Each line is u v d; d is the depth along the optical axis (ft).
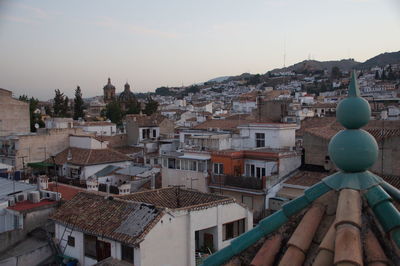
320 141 126.72
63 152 191.93
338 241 14.74
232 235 90.84
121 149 230.48
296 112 241.55
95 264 73.46
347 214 15.48
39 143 190.39
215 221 85.40
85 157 178.70
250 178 122.01
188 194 98.73
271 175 123.03
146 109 427.74
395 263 15.14
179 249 78.23
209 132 180.86
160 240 74.74
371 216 16.06
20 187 105.81
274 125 143.23
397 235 15.35
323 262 14.94
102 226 79.71
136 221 77.56
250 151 132.36
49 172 184.65
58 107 399.03
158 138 228.84
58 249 86.22
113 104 431.02
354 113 16.97
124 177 165.58
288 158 126.52
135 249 72.23
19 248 86.53
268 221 17.92
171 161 149.48
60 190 113.91
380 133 112.27
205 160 137.90
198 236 89.04
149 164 185.68
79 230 81.71
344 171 17.47
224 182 128.57
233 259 18.11
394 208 15.84
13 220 92.58
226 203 88.07
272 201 118.93
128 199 93.45
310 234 16.39
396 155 107.55
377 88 554.87
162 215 75.82
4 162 189.78
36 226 92.38
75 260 82.33
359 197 16.26
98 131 285.64
